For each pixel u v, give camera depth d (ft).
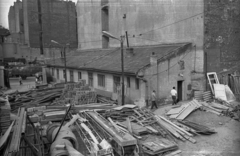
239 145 33.60
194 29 60.34
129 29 81.71
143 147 32.78
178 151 32.37
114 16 89.20
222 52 61.46
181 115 46.73
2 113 38.09
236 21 63.41
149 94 54.75
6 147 27.45
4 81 98.73
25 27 177.58
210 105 50.78
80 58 101.96
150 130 38.34
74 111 49.29
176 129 38.88
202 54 58.95
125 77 60.70
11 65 154.61
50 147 29.27
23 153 29.12
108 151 29.12
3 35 152.56
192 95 61.52
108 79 69.05
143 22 75.41
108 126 36.45
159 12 69.31
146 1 73.82
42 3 170.81
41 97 66.80
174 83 59.11
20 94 74.23
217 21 60.18
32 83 121.29
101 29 101.55
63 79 107.24
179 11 63.57
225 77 62.13
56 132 32.14
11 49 165.27
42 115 47.47
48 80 123.65
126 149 29.73
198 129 39.11
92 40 111.04
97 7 103.91
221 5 60.49
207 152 32.04
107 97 67.77
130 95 59.11
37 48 171.73
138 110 46.57
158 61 55.67
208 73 59.16
